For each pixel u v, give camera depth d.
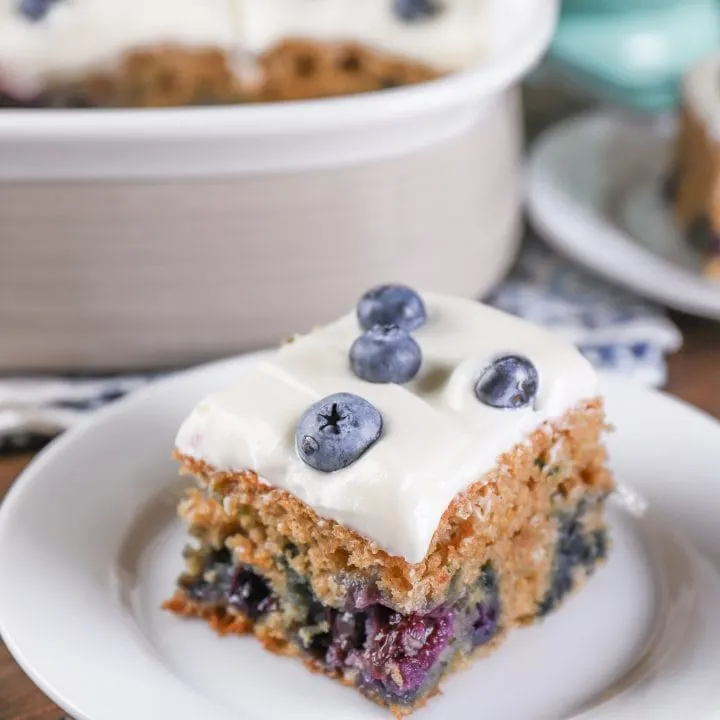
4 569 0.36
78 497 0.38
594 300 0.48
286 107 0.42
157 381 0.42
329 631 0.35
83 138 0.41
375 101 0.42
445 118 0.43
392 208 0.44
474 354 0.36
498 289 0.49
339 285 0.45
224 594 0.37
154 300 0.44
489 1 0.50
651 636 0.36
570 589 0.37
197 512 0.36
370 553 0.34
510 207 0.48
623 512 0.39
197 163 0.42
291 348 0.37
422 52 0.50
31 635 0.34
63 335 0.44
